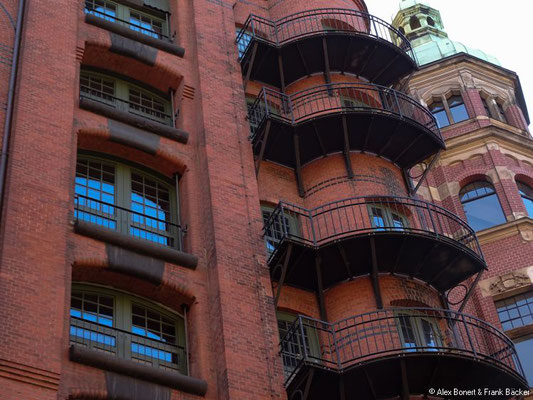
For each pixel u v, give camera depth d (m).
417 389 23.25
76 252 22.56
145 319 23.39
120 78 29.12
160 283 23.48
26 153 23.34
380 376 22.42
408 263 25.88
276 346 23.33
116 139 25.95
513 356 28.70
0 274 20.61
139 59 28.97
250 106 30.44
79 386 20.09
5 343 19.52
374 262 25.20
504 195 34.03
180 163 26.81
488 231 32.34
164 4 32.47
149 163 26.70
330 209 25.53
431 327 26.00
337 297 25.55
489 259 31.75
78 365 20.45
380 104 31.92
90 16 28.67
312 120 27.78
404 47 33.72
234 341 22.69
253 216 26.11
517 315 30.36
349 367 22.00
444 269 26.36
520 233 32.19
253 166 27.62
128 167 26.48
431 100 38.59
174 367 22.69
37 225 22.02
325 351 24.34
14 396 18.92
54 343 20.14
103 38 28.52
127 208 25.39
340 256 25.06
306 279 25.58
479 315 30.33
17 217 21.89
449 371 22.88
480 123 36.94
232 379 21.89
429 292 26.67
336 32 30.47
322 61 31.22
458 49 41.72
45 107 24.77
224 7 32.88
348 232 24.81
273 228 26.59
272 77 31.33
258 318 23.59
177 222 25.98
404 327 25.22
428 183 34.78
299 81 31.47
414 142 29.02
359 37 30.72
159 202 26.38
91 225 23.16
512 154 35.91
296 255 24.83
